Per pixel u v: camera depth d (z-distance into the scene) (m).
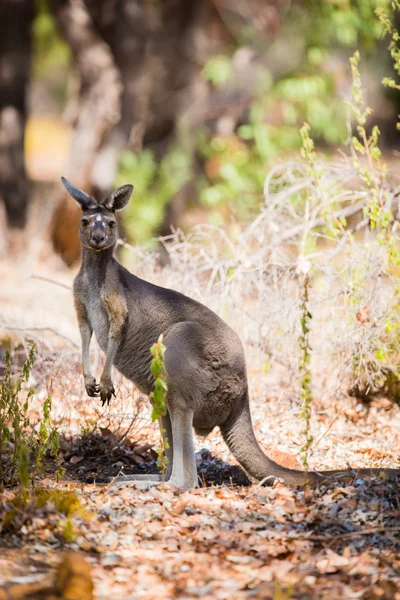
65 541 7.25
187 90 24.91
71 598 6.21
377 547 7.47
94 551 7.23
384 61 22.59
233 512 8.18
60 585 6.29
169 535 7.61
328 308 12.31
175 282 13.23
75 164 25.17
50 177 39.09
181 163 23.53
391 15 16.97
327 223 12.44
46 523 7.46
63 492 8.11
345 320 12.38
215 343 9.45
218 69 23.33
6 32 29.02
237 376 9.54
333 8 18.56
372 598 6.42
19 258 25.38
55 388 12.64
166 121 24.98
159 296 9.91
